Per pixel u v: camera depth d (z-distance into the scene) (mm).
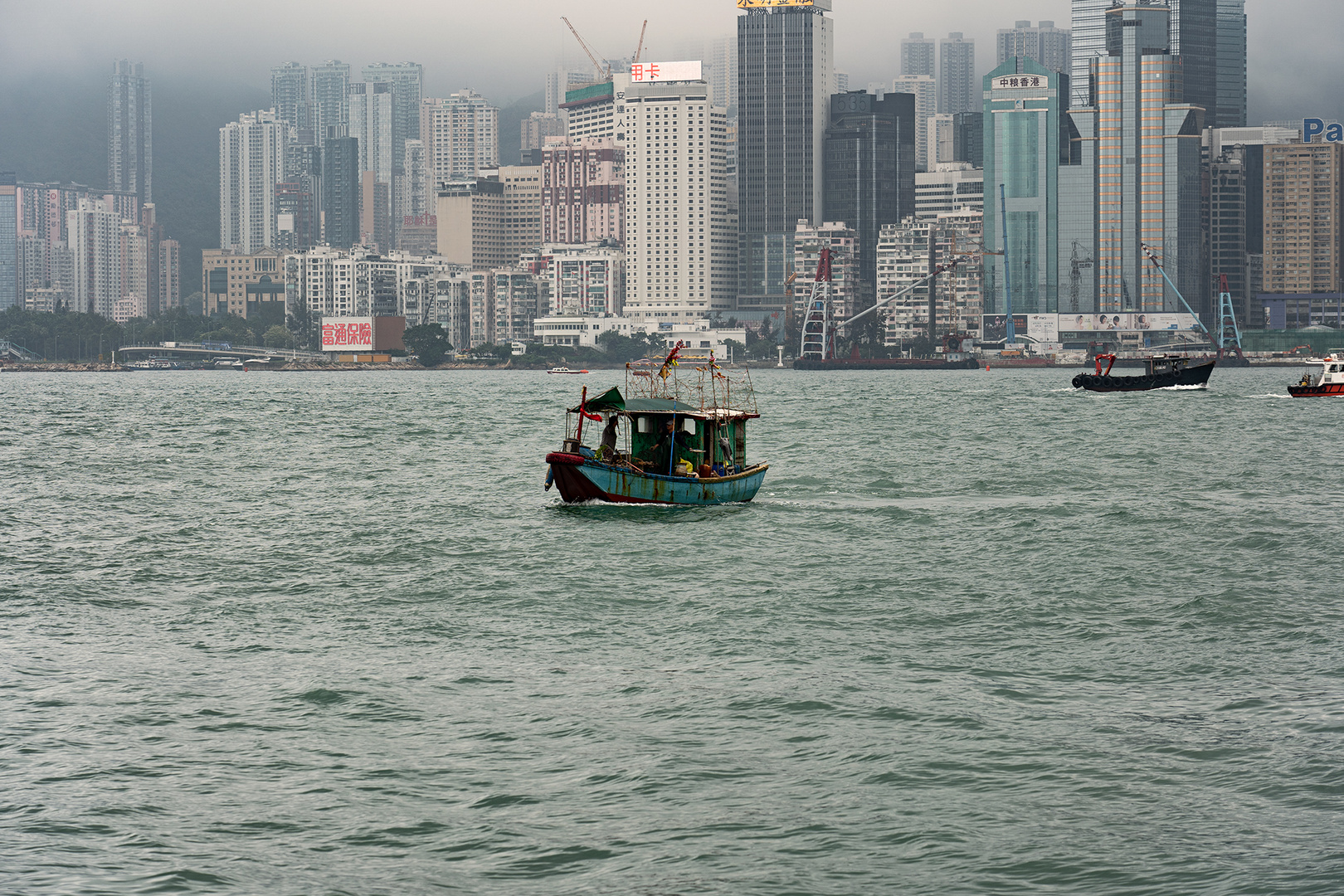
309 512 109188
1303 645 60062
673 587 75500
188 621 67438
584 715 50656
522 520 101062
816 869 37625
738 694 53250
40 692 53812
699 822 40812
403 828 40531
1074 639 62188
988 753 46125
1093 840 39125
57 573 81125
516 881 37125
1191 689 53500
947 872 37406
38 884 36812
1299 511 104875
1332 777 43188
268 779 44406
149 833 40188
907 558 84062
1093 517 101562
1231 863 37375
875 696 52781
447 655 60062
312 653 60375
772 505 108812
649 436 106062
